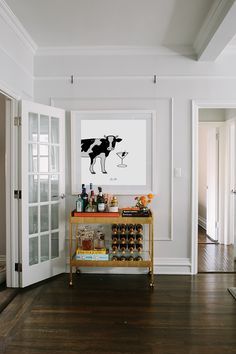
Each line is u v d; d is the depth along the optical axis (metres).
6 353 1.87
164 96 3.21
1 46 2.41
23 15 2.54
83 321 2.25
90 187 3.14
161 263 3.25
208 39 2.71
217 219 4.70
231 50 3.15
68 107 3.26
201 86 3.19
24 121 2.81
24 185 2.83
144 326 2.18
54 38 2.99
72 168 3.24
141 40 3.04
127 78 3.22
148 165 3.21
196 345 1.95
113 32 2.87
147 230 3.27
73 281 3.05
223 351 1.89
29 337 2.04
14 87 2.71
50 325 2.19
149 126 3.21
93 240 3.11
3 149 3.43
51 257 3.18
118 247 3.07
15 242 2.87
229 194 4.43
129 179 3.23
